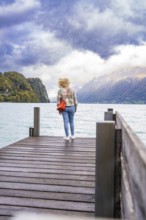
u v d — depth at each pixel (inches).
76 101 299.9
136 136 59.7
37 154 228.5
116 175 89.9
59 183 151.4
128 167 62.0
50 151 241.9
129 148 60.1
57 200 127.0
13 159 209.2
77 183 151.7
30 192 137.0
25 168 182.5
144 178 39.3
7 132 1234.6
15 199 127.5
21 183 150.9
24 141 297.9
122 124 91.2
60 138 321.1
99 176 84.8
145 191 38.6
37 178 160.2
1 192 136.6
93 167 185.9
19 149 250.1
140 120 1904.5
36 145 272.4
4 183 150.6
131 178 54.2
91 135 986.7
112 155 84.0
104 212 84.6
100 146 84.6
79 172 173.5
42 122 1598.2
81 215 111.3
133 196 50.9
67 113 300.4
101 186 84.8
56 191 138.7
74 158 214.1
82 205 121.4
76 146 267.9
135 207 48.3
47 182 152.9
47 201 125.6
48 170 177.9
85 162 200.4
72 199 128.3
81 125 1386.6
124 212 70.4
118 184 90.0
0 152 235.5
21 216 35.5
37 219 34.5
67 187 145.0
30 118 2034.9
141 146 48.7
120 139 90.6
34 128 337.4
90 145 273.7
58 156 221.0
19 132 1232.8
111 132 84.0
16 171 175.0
